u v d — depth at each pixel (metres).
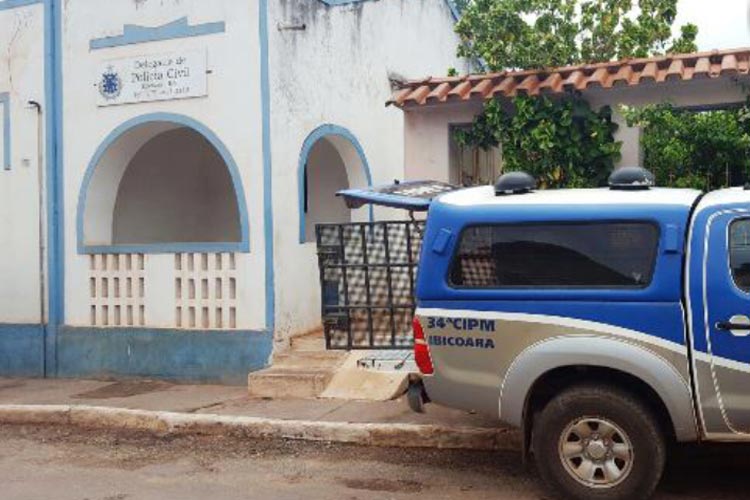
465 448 6.95
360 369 8.78
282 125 9.61
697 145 8.95
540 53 10.68
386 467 6.57
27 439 7.96
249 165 9.45
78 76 10.34
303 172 10.03
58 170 10.50
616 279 5.38
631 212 5.41
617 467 5.27
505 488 5.91
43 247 10.63
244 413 8.06
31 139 10.65
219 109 9.59
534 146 9.34
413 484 6.09
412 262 7.71
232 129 9.53
